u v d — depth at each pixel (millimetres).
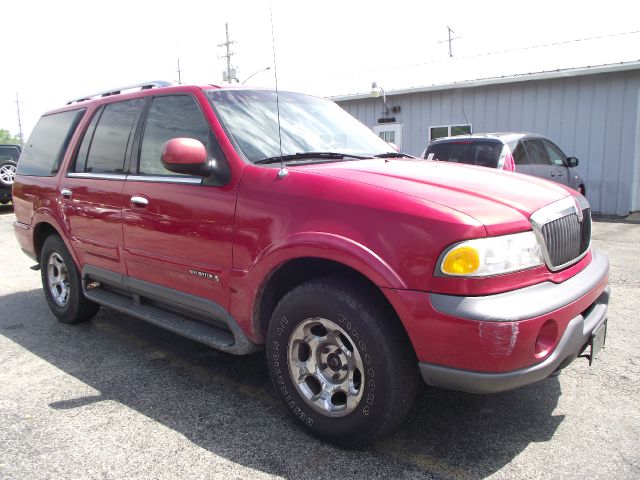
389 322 2461
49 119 5047
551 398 3217
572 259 2736
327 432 2688
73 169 4375
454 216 2303
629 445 2701
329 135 3719
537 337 2309
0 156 14875
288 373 2811
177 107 3543
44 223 4777
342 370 2648
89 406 3193
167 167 3023
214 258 3074
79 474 2516
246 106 3480
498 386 2258
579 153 12672
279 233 2736
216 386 3461
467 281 2244
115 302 3977
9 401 3266
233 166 3037
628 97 11875
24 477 2490
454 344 2252
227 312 3076
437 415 3035
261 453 2678
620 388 3330
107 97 4305
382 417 2484
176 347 4168
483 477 2463
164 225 3352
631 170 12070
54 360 3922
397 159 3566
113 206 3783
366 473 2504
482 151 8469
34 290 6051
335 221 2553
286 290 3008
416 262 2318
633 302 5082
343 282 2582
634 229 9836
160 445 2760
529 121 13266
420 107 15109
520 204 2541
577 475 2461
